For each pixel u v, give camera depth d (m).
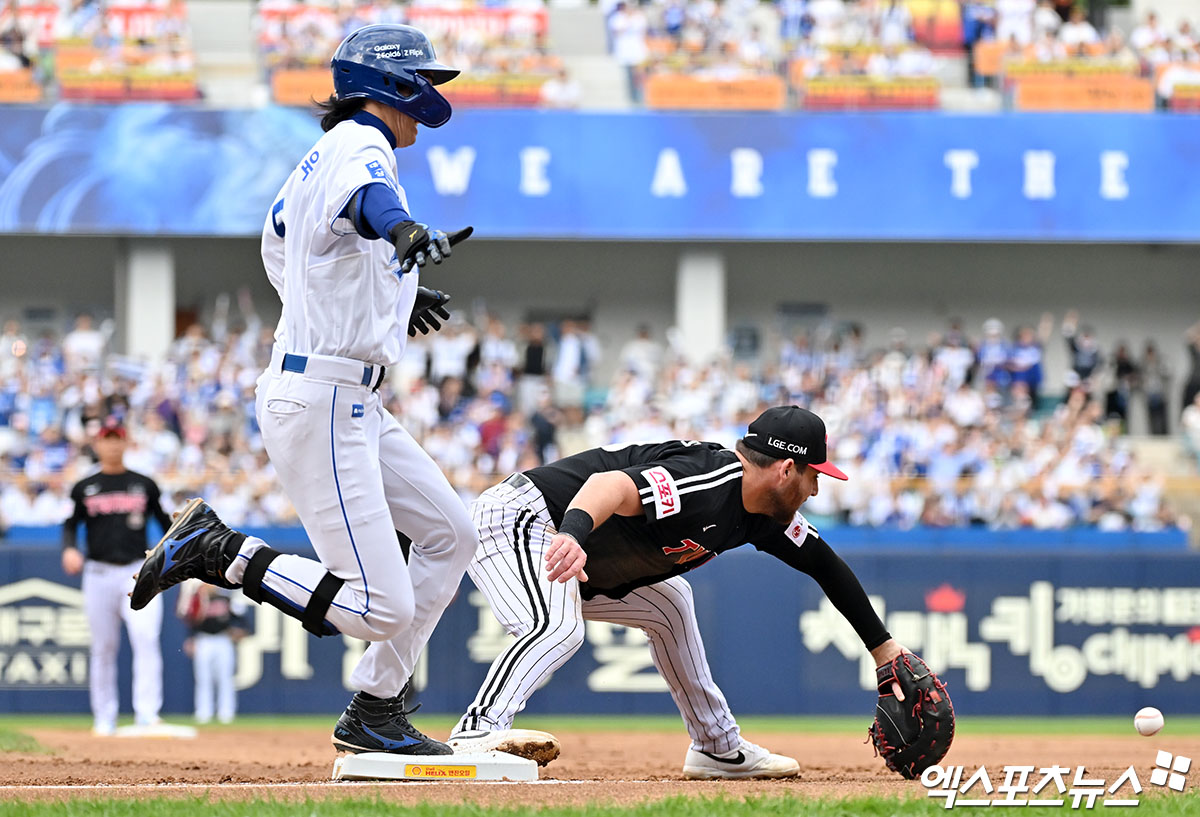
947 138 48.38
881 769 16.06
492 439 40.66
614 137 48.12
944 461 39.69
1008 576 33.88
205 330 51.88
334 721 31.41
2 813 9.21
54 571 32.28
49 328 52.97
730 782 12.03
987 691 33.66
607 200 48.12
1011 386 46.53
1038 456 40.78
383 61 9.77
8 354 45.22
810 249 54.62
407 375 44.69
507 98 48.34
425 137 47.69
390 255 9.82
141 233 47.66
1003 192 48.50
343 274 9.62
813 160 48.34
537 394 45.12
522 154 47.94
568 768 16.56
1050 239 48.53
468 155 47.81
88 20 48.97
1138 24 54.09
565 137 48.03
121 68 47.38
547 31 52.94
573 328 48.12
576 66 52.50
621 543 11.26
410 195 47.69
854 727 30.45
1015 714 33.59
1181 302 55.03
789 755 21.31
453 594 10.83
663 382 45.41
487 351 45.50
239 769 15.50
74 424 41.41
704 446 11.66
